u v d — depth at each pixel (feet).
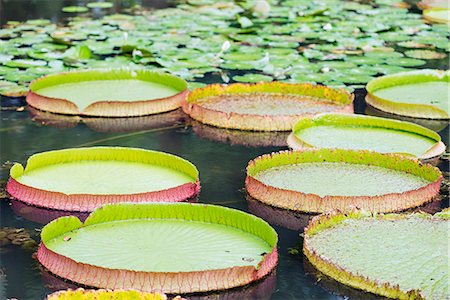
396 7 32.73
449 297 11.61
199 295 12.12
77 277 12.33
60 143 18.37
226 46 23.71
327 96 20.86
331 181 15.67
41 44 25.75
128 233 13.43
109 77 22.20
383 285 11.94
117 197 14.64
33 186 15.24
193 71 23.18
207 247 13.04
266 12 30.73
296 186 15.46
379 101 20.77
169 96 20.58
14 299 12.07
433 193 15.37
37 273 12.72
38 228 14.19
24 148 18.01
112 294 11.00
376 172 16.14
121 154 16.43
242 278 12.37
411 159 16.03
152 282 11.99
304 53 25.02
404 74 22.22
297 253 13.53
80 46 24.38
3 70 22.98
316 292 12.35
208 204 13.93
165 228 13.62
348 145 17.75
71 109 20.16
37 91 21.29
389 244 13.08
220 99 20.98
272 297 12.22
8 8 31.30
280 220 14.65
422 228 13.60
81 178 15.65
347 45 26.30
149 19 29.78
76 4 32.27
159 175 15.90
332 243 13.19
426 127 19.69
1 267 12.95
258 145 18.42
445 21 29.84
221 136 18.97
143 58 24.25
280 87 21.25
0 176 16.39
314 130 18.67
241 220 13.58
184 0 33.40
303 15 30.60
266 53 23.89
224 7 32.17
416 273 12.25
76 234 13.38
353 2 33.68
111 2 32.83
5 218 14.51
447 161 17.37
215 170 16.92
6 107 20.67
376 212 14.21
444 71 22.33
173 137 18.88
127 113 20.13
